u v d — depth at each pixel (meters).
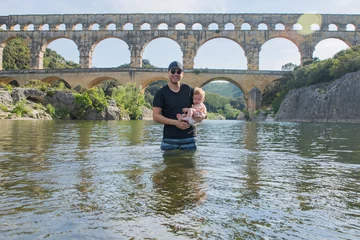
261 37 78.88
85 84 76.56
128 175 5.07
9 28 83.06
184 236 2.83
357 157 7.73
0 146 9.09
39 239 2.75
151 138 12.70
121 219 3.18
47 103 52.09
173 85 8.12
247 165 6.25
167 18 80.56
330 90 53.12
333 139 13.48
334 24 78.94
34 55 81.44
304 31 78.50
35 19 82.19
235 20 79.69
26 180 4.70
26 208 3.47
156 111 7.97
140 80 76.38
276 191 4.30
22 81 77.50
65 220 3.15
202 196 3.96
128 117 61.47
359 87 47.34
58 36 81.44
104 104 53.78
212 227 3.03
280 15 79.00
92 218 3.20
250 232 2.94
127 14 80.88
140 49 80.25
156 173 5.24
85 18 81.44
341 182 4.90
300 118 58.88
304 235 2.91
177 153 7.74
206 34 79.50
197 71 75.50
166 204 3.62
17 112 42.12
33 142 10.39
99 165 5.96
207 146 9.89
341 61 56.91
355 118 46.97
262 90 75.06
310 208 3.62
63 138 12.17
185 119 7.88
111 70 76.62
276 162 6.77
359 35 77.25
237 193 4.14
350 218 3.33
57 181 4.65
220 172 5.44
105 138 12.45
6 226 3.00
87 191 4.11
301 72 67.06
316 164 6.59
